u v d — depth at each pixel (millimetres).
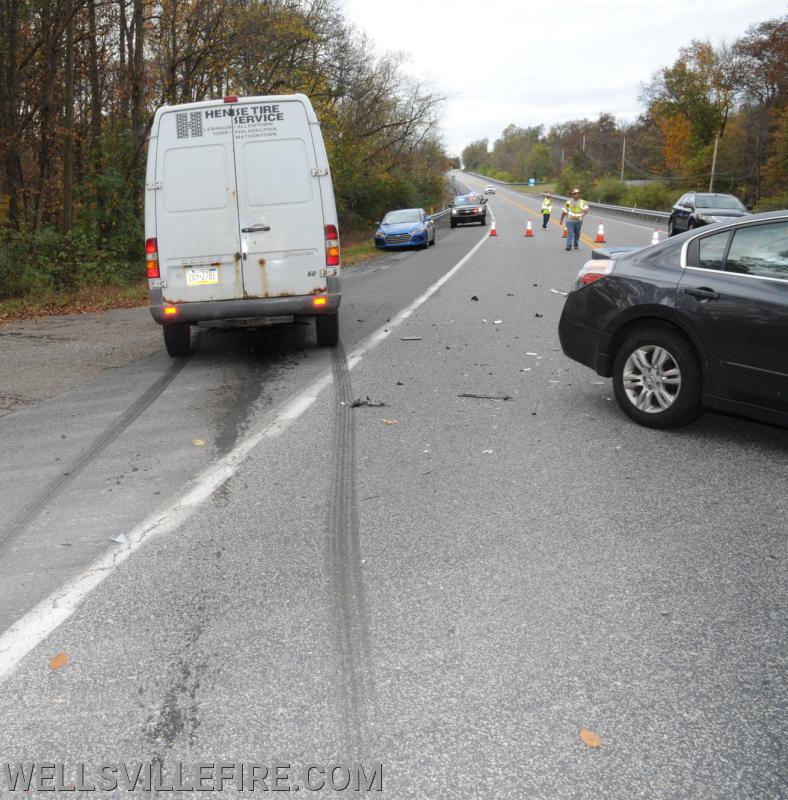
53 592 3502
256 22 22250
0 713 2682
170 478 4914
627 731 2516
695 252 5469
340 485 4727
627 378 5832
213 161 7918
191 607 3342
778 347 4832
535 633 3082
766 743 2447
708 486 4574
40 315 13023
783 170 67625
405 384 7266
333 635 3096
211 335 10328
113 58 22984
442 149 68500
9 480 4961
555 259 20797
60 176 21438
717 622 3139
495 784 2303
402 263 22250
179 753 2471
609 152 136375
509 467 4977
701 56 84125
